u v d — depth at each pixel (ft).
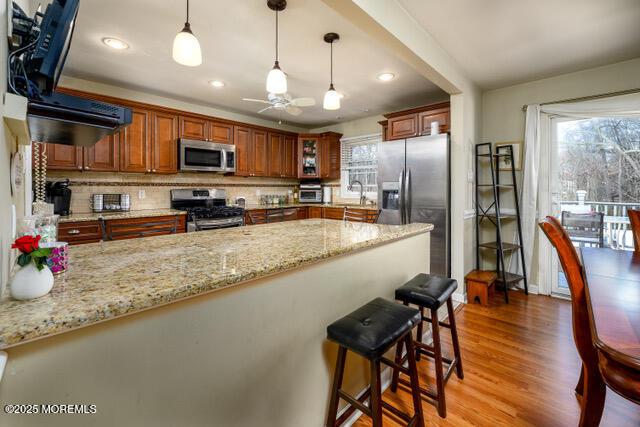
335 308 4.89
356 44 8.29
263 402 3.77
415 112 12.16
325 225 7.77
